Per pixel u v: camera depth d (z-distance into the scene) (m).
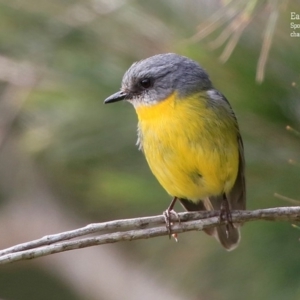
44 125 11.84
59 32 11.17
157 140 10.12
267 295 10.24
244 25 9.20
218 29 10.23
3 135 13.17
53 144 11.71
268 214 8.97
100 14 10.94
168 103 10.16
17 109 12.62
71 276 14.23
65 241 8.33
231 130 10.02
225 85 10.16
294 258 10.24
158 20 10.77
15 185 14.87
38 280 14.87
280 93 9.80
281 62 9.81
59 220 14.65
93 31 11.02
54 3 11.10
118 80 11.09
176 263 11.32
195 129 9.95
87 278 14.08
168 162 10.10
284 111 9.89
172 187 10.30
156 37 10.79
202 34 9.72
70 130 11.59
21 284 15.13
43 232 14.55
